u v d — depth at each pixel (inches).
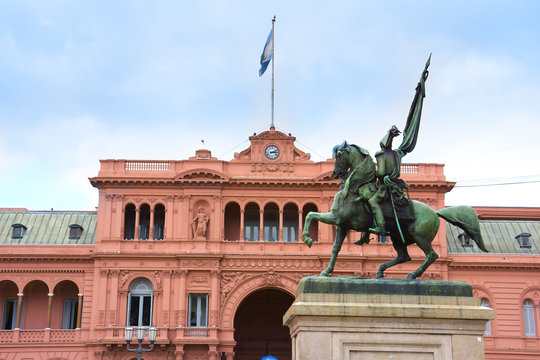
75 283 2591.0
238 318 2822.3
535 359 2529.5
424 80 657.0
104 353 2409.0
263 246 2541.8
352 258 2496.3
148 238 2613.2
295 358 598.5
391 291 581.6
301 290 589.9
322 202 2596.0
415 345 565.9
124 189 2576.3
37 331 2476.6
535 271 2635.3
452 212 646.5
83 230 2751.0
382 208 628.7
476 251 2716.5
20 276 2564.0
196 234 2527.1
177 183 2576.3
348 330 566.3
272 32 2787.9
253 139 2672.2
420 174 2645.2
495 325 2576.3
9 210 3073.3
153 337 1640.0
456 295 583.5
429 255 629.3
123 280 2479.1
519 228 2886.3
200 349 2409.0
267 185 2596.0
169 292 2469.2
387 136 641.6
